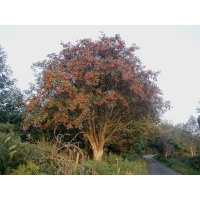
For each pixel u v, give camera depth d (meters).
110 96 13.32
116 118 16.64
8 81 19.22
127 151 23.62
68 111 14.42
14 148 8.36
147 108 15.49
